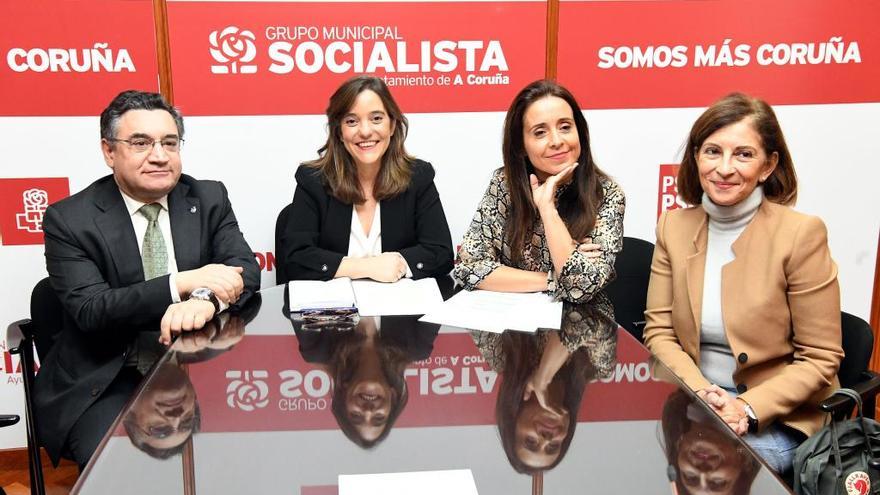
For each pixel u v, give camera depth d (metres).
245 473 0.97
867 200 2.86
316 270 2.13
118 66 2.49
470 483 0.94
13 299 2.61
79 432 1.61
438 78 2.63
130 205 1.91
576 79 2.68
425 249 2.22
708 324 1.76
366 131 2.20
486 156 2.72
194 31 2.50
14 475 2.62
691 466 0.99
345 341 1.49
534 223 2.01
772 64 2.71
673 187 2.81
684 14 2.65
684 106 2.73
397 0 2.56
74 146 2.52
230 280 1.74
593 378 1.29
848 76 2.74
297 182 2.36
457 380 1.28
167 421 1.13
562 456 1.01
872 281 2.89
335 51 2.57
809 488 1.42
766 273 1.67
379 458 1.01
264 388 1.25
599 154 2.76
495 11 2.60
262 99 2.58
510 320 1.63
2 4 2.38
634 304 2.23
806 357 1.64
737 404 1.56
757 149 1.65
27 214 2.55
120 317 1.74
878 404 2.81
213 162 2.61
